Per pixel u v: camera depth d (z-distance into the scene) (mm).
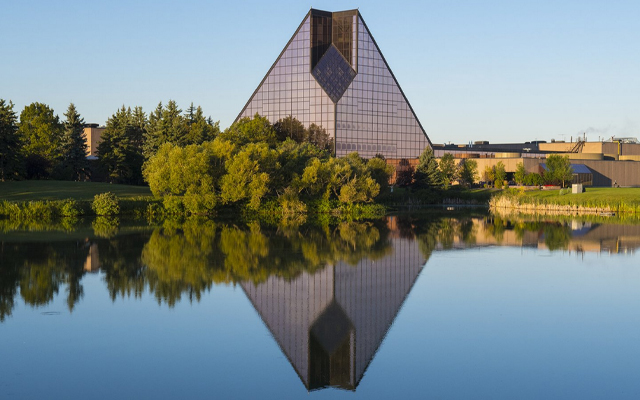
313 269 43938
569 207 98250
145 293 36219
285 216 86188
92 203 83688
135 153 127250
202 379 23797
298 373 24422
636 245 56688
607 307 33938
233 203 89500
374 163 109375
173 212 86188
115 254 49219
